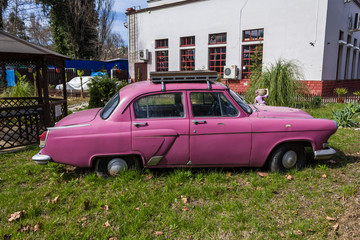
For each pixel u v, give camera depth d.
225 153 4.19
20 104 8.54
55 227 3.06
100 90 10.11
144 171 4.50
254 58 14.63
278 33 13.96
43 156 4.01
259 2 14.35
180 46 17.72
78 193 3.87
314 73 13.23
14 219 3.20
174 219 3.15
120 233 2.93
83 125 4.06
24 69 17.64
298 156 4.51
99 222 3.14
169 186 3.94
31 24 35.62
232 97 4.26
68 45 33.09
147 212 3.29
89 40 34.44
